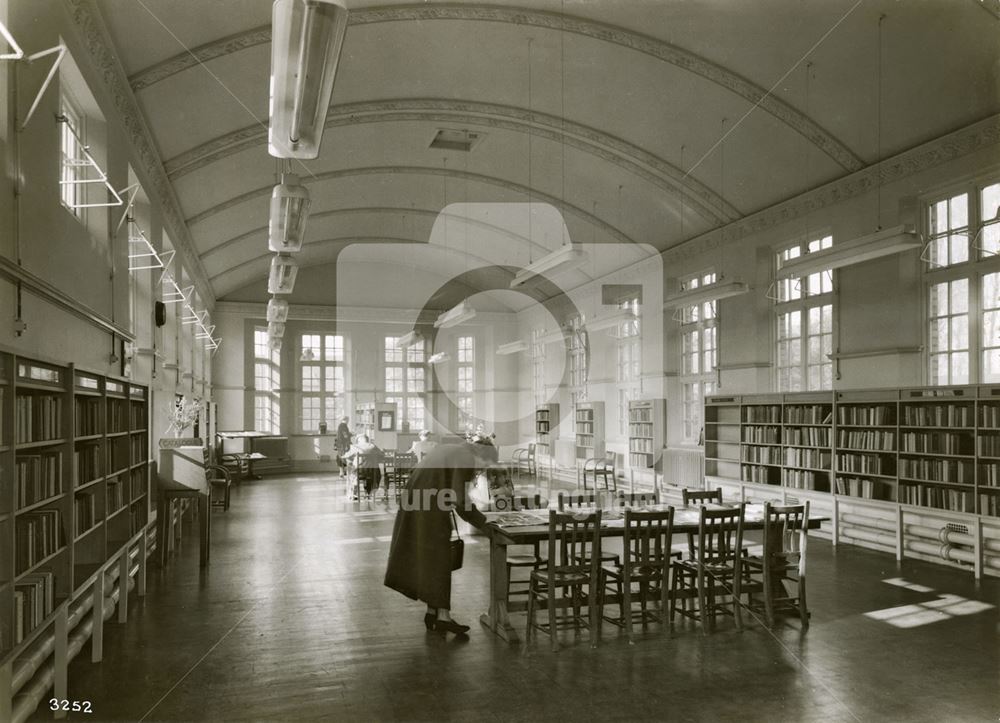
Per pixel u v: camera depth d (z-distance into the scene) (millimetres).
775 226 11984
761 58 8867
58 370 4355
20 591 3713
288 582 7230
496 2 8375
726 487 11977
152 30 7207
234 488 16500
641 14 8562
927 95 8617
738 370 12703
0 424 3512
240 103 9383
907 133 9312
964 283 8961
